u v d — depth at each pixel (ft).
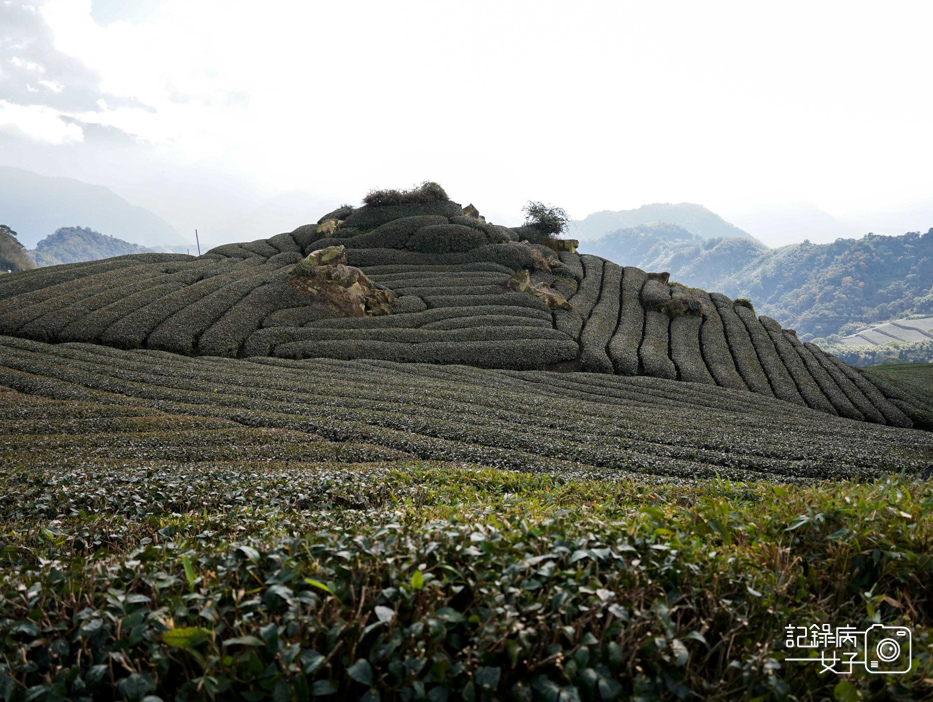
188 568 16.44
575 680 14.12
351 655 14.39
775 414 141.28
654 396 148.05
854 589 19.52
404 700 13.62
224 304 179.93
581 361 176.55
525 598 15.96
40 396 101.40
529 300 212.84
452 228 254.68
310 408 100.42
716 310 237.86
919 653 16.26
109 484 48.21
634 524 20.98
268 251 258.16
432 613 15.08
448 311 198.08
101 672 14.34
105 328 160.86
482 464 73.31
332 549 18.35
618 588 17.02
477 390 127.24
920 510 22.34
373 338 175.22
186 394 105.70
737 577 18.43
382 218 271.90
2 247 589.73
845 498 24.06
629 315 220.43
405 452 78.18
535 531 19.58
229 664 13.94
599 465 78.69
